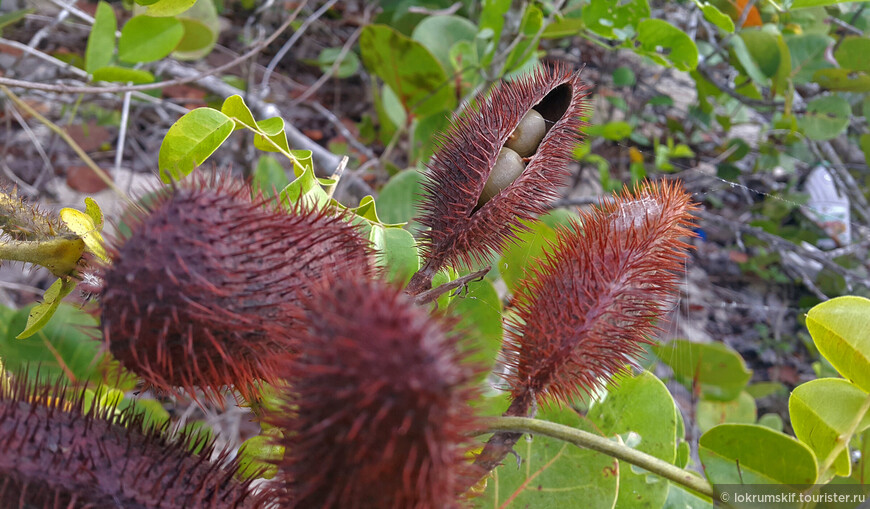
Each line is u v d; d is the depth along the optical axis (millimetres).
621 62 661
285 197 196
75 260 200
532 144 218
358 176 567
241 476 152
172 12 271
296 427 111
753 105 521
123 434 144
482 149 208
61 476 130
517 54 444
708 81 538
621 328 179
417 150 472
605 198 200
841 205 609
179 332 140
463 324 250
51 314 207
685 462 284
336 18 787
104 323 144
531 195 212
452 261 214
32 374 246
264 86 585
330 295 108
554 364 179
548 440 220
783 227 618
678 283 186
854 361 207
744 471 192
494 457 169
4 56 584
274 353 146
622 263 181
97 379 252
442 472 107
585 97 224
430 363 99
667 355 391
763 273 625
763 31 468
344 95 758
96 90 319
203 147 216
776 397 558
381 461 103
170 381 149
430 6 646
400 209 353
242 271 141
